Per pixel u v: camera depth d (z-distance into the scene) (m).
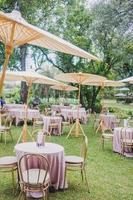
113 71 24.06
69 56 21.00
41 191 4.45
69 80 12.02
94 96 22.31
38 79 8.93
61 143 9.92
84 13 20.34
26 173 4.54
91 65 21.39
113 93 32.75
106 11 14.67
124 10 14.11
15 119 14.06
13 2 18.75
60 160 5.12
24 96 19.81
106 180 6.10
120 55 17.09
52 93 29.23
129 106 28.91
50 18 20.39
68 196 5.02
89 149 9.20
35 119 12.14
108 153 8.78
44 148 5.24
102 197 5.10
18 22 2.44
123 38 14.92
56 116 12.36
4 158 5.24
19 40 2.67
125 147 8.55
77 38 19.91
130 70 23.97
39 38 2.69
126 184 5.92
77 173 6.42
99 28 15.30
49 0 19.88
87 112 17.84
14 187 5.10
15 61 21.16
